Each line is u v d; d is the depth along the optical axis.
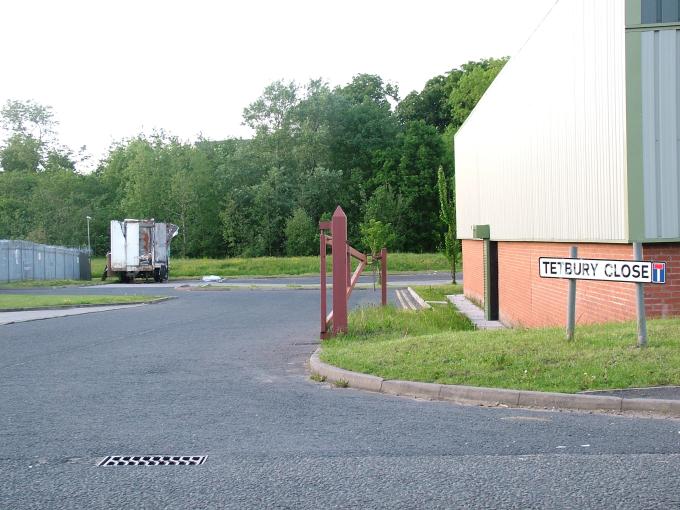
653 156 12.27
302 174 80.00
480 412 8.16
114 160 96.19
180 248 81.94
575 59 15.03
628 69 12.28
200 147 91.06
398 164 79.12
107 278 57.03
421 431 7.27
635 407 7.90
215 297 34.31
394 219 71.06
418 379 9.59
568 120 15.60
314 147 81.56
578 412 8.00
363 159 83.56
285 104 86.00
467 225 30.70
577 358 9.56
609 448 6.43
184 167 85.88
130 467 6.20
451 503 5.12
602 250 13.92
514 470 5.85
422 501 5.18
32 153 94.00
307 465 6.15
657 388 8.39
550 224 17.14
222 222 83.25
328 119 84.19
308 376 11.30
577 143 14.97
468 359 10.13
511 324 22.11
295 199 80.19
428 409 8.38
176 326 20.06
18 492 5.55
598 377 8.74
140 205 82.81
